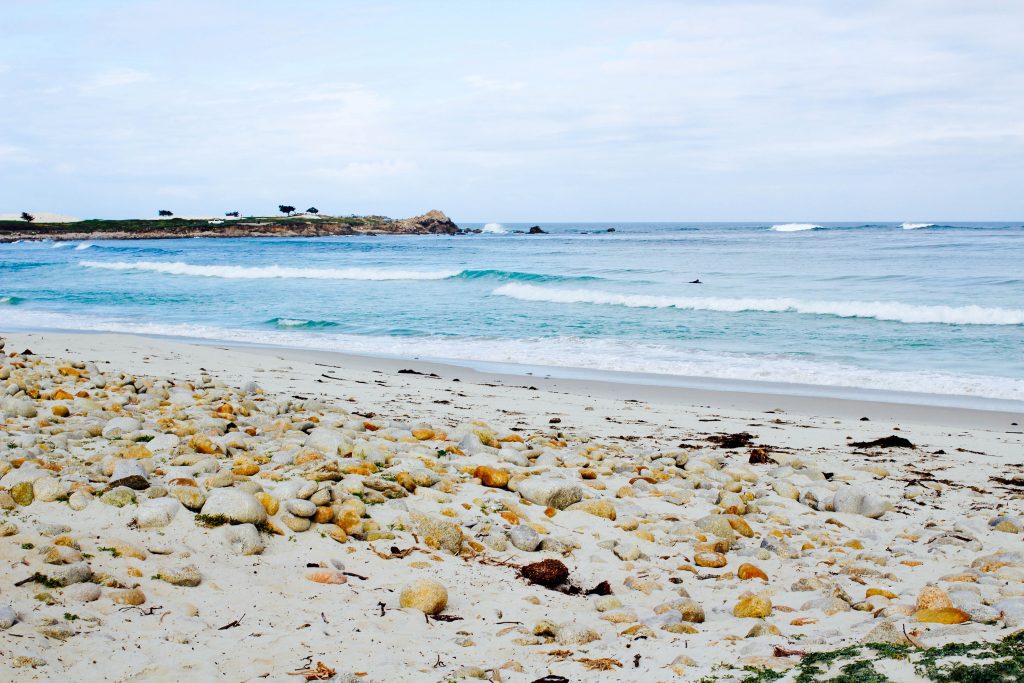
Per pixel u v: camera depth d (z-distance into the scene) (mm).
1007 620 4273
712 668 3824
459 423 11406
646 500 7691
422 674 3793
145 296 37031
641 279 39938
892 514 7938
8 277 48531
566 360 20750
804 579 5648
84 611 4137
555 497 6988
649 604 5148
